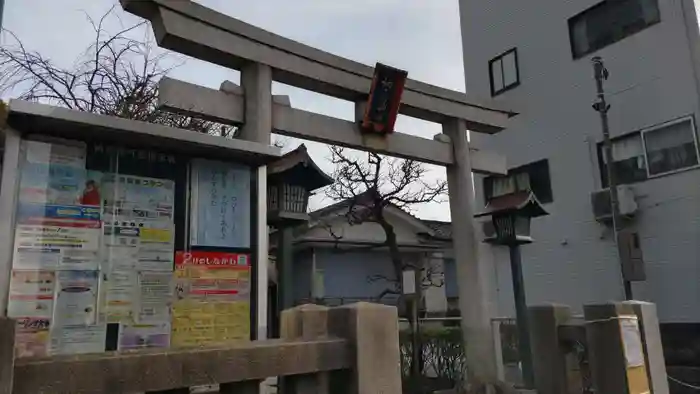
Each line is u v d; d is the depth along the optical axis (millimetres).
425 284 16250
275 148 4387
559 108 12164
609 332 4117
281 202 6180
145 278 3760
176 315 3842
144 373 1915
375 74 6242
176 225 3979
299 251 16156
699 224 9664
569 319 4730
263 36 5477
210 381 2082
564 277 11680
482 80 14062
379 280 16734
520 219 6605
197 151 4105
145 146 3891
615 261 10781
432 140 7117
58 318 3361
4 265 3215
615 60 11227
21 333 3209
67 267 3453
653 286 10180
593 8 11734
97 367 1819
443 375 8156
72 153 3605
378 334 2629
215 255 4125
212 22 5078
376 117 6391
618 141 11070
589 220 11344
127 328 3615
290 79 5879
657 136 10406
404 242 16812
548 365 4617
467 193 7121
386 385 2590
